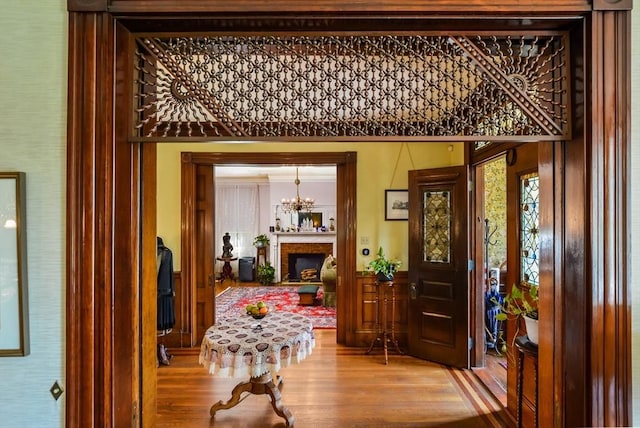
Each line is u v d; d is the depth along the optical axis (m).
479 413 2.79
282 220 9.43
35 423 1.16
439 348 3.79
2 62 1.18
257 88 1.27
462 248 3.63
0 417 1.16
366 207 4.34
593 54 1.16
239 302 6.96
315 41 1.29
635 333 1.15
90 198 1.15
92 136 1.15
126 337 1.23
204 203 4.55
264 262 9.33
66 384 1.15
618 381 1.13
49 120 1.18
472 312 3.67
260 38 1.28
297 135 1.26
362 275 4.31
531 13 1.17
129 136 1.24
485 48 1.27
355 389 3.21
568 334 1.24
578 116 1.20
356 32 1.26
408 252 4.08
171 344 4.33
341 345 4.36
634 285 1.16
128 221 1.24
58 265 1.17
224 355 2.45
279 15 1.18
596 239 1.14
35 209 1.17
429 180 3.87
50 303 1.17
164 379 3.46
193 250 4.41
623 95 1.15
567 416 1.23
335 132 1.26
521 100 1.25
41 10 1.19
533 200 2.53
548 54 1.28
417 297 3.97
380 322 4.29
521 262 2.66
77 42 1.16
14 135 1.18
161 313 3.61
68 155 1.16
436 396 3.07
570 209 1.23
